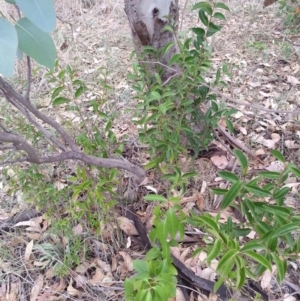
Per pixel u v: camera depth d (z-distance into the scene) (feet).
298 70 8.79
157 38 5.27
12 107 7.47
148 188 5.68
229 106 6.70
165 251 3.16
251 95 8.00
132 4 5.08
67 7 11.96
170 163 4.84
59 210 5.43
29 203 5.70
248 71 8.94
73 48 10.25
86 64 9.70
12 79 8.43
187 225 5.22
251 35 10.43
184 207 5.47
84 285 4.73
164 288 2.77
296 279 4.64
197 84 4.95
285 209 3.18
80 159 4.46
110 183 5.06
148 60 5.45
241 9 11.85
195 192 5.71
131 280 2.93
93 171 5.72
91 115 7.41
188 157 6.15
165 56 5.35
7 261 5.06
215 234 2.96
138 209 5.59
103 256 5.04
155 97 4.25
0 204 5.93
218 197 5.68
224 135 6.76
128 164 5.06
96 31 11.40
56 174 5.94
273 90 8.25
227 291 4.36
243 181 3.25
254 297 4.25
